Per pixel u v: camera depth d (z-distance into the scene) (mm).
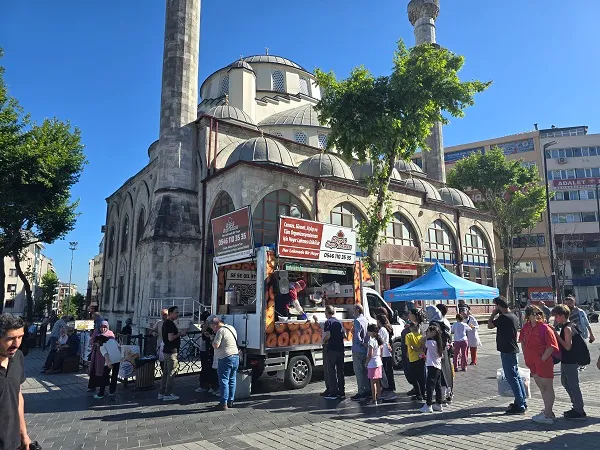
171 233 21375
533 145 54281
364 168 25531
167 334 9094
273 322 9508
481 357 14875
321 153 25922
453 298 13633
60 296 116562
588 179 50375
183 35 24688
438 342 7500
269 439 6035
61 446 5969
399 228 26875
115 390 9641
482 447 5344
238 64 31516
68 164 25156
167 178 22766
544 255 48656
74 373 13398
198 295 21359
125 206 32719
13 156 22547
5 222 24562
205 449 5672
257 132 24859
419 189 29812
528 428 6102
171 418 7406
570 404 7527
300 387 9867
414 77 16688
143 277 21500
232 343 8250
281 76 36125
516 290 48938
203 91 37094
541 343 6516
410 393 8688
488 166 38188
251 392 9555
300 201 21391
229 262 10805
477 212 32656
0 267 25141
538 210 36531
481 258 32750
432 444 5543
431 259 28328
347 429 6434
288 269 10102
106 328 9766
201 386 9859
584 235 48781
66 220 28000
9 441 3127
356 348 8781
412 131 17250
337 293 11758
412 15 41375
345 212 23547
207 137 23078
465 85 17375
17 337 3277
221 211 21062
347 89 17328
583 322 11523
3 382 3184
